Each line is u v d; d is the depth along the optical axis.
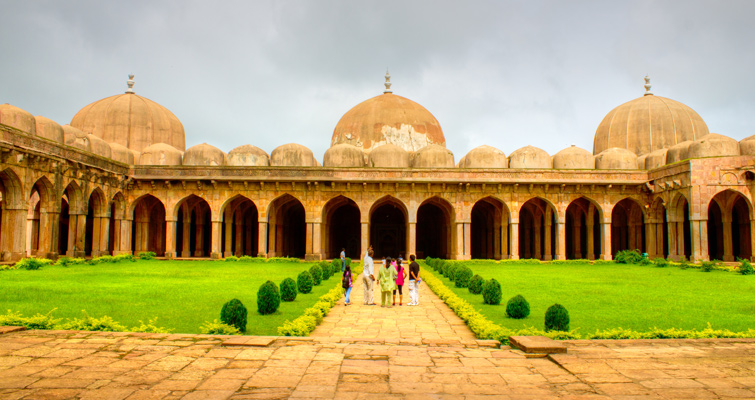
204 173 21.95
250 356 4.91
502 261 21.53
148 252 21.83
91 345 5.22
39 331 5.82
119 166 21.33
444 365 4.69
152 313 7.73
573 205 25.97
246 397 3.77
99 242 20.33
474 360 4.86
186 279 12.98
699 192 19.42
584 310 8.55
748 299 9.88
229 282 12.38
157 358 4.80
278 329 6.10
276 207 23.91
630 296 10.32
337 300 10.04
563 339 5.95
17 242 15.84
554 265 19.86
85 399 3.69
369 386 4.05
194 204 24.36
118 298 9.17
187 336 5.66
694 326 7.18
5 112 16.69
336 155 23.62
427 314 8.49
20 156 15.55
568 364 4.71
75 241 18.73
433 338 6.25
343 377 4.29
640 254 21.39
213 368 4.50
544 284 12.59
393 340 5.75
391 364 4.70
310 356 4.94
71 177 18.17
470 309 7.94
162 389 3.93
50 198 17.22
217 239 22.14
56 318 7.13
